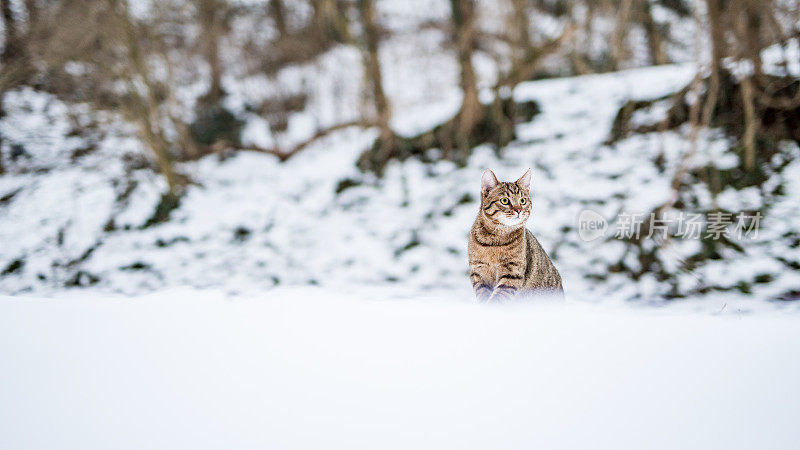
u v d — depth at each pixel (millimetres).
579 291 8430
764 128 10164
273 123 14484
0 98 12578
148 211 11617
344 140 14289
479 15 12422
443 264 9672
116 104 12281
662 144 10547
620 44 11406
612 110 12297
